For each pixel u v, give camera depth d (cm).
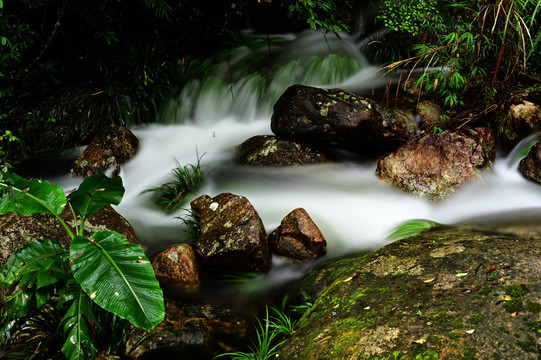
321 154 641
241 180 629
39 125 804
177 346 359
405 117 654
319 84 847
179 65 920
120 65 886
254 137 693
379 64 884
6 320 357
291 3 996
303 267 459
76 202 361
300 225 463
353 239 502
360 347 292
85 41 936
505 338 270
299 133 627
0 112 780
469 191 538
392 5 780
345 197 577
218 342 365
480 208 528
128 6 938
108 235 339
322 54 891
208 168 669
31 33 765
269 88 837
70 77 886
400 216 531
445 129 595
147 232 545
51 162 771
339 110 602
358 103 609
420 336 286
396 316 312
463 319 291
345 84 834
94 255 324
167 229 552
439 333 284
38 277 335
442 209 533
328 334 321
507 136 606
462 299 310
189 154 729
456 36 605
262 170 641
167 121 850
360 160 645
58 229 454
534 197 537
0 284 338
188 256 439
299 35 1044
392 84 765
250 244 437
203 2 990
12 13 862
